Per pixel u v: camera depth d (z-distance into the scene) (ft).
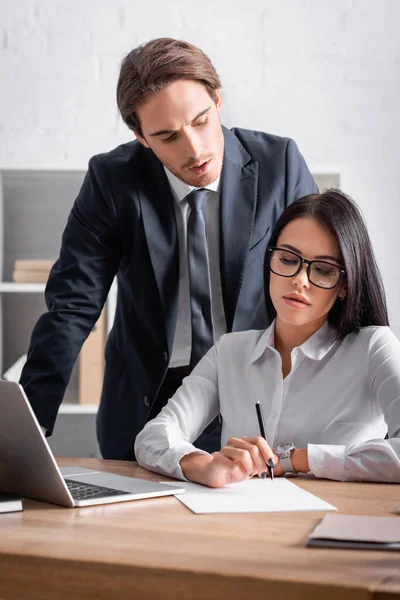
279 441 5.26
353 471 4.45
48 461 3.68
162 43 5.49
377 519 3.35
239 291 6.09
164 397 6.44
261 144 6.45
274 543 3.09
